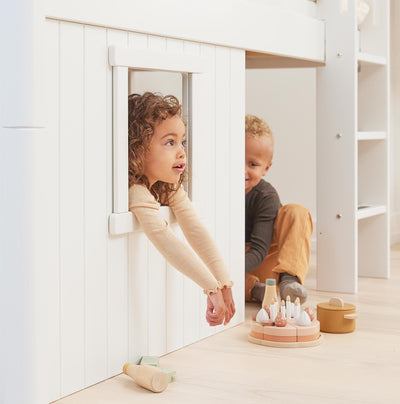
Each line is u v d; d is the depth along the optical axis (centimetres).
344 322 143
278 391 108
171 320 129
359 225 212
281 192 264
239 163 150
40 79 96
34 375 98
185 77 133
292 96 264
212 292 121
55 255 103
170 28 125
